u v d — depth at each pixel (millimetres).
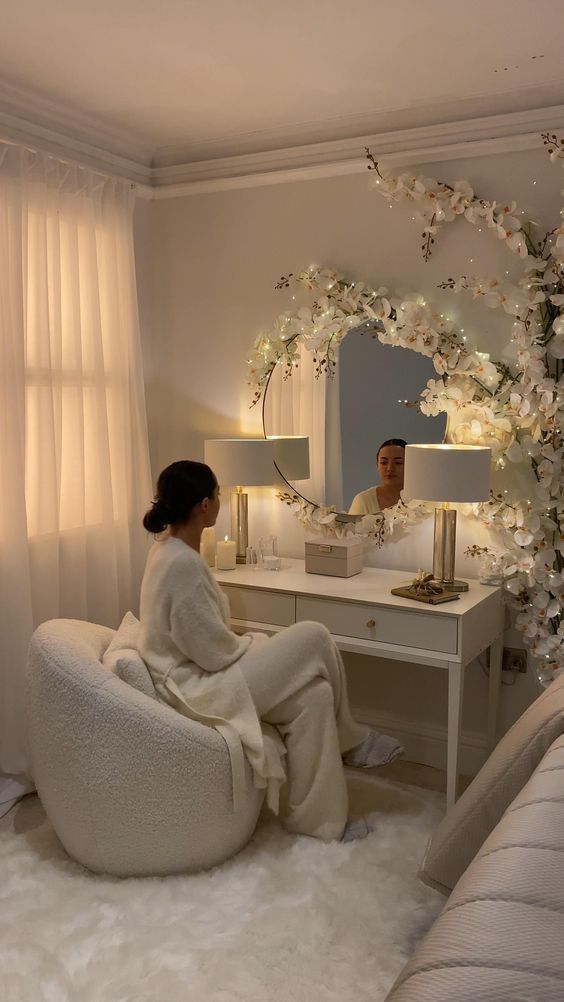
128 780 2359
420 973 1090
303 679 2631
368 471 3314
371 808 2891
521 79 2801
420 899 2338
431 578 2918
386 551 3359
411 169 3146
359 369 3283
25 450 2996
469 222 3053
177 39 2496
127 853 2410
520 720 2266
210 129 3340
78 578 3258
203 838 2426
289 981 2014
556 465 2896
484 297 2975
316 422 3406
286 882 2412
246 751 2490
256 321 3561
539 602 2984
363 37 2475
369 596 2908
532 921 1147
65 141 3158
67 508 3234
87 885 2408
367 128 3182
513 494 3066
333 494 3400
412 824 2762
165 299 3793
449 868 2238
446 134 3035
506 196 2984
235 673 2602
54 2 2254
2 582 2947
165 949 2113
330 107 3086
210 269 3654
